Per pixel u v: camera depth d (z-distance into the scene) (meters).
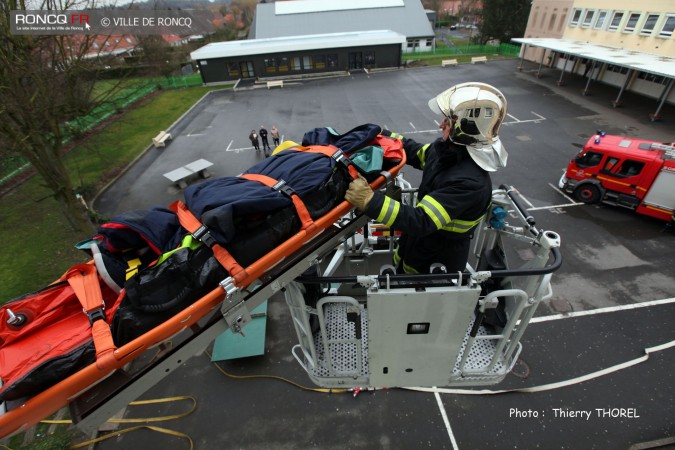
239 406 6.01
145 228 2.07
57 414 6.07
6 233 11.20
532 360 6.36
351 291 3.11
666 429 5.33
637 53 18.44
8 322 1.71
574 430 5.40
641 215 9.89
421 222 1.91
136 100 25.05
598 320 6.98
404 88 23.48
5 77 7.04
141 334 1.71
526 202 10.80
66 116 8.56
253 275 1.92
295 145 2.93
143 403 6.11
